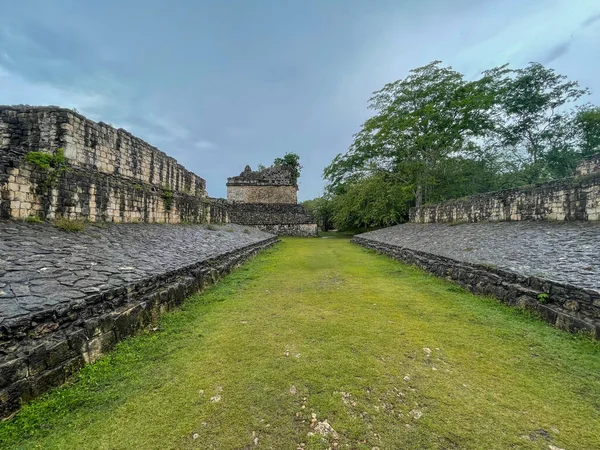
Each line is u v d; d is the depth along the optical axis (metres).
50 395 2.74
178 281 5.74
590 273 4.59
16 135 7.96
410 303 5.79
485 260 6.69
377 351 3.76
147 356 3.60
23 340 2.73
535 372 3.24
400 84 23.08
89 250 5.62
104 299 3.75
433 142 21.61
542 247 6.77
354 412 2.63
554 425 2.48
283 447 2.26
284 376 3.18
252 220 28.36
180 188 15.91
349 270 9.53
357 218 29.42
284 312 5.29
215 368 3.34
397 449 2.24
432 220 17.77
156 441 2.31
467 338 4.11
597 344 3.57
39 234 5.58
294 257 12.84
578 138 20.75
